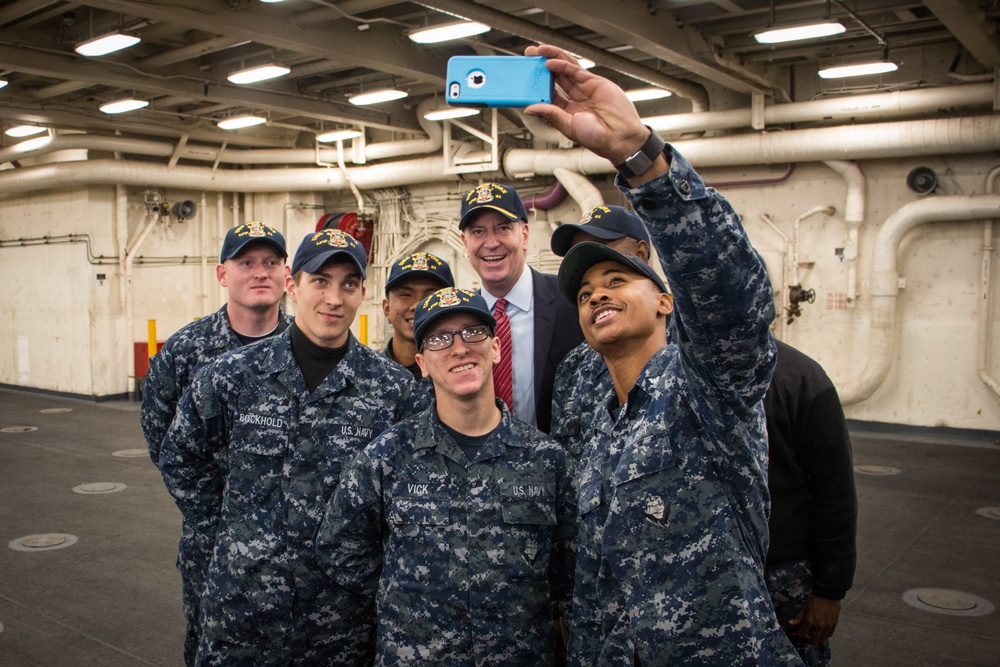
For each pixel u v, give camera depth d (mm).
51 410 10898
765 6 6730
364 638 2332
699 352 1370
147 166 11336
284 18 6715
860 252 8781
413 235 11727
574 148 9688
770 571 2191
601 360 2215
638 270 1669
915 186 8328
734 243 1263
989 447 7973
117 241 11844
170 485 2512
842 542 2111
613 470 1664
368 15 7176
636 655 1576
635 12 6441
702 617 1470
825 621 2143
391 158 11789
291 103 9359
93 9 7105
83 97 10055
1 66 7137
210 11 6168
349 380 2398
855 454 7719
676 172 1244
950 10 5957
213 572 2307
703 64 7449
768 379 1415
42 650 3725
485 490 2062
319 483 2328
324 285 2363
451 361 2061
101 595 4383
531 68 1291
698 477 1519
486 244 2553
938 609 4102
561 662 2334
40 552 5090
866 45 8023
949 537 5230
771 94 8734
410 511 2061
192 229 12578
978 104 7781
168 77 8180
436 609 2002
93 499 6336
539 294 2639
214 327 3055
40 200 12297
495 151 10023
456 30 6512
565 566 2129
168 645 3779
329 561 2135
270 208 12578
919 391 8664
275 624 2246
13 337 12969
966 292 8328
